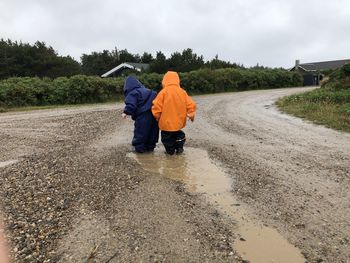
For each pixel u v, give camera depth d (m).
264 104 8.63
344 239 1.71
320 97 7.56
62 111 7.47
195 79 15.00
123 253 1.59
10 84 9.39
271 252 1.60
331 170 2.75
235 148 3.45
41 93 9.91
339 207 2.06
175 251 1.61
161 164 2.85
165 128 3.05
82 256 1.57
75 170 2.71
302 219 1.91
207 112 6.68
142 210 2.00
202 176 2.57
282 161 3.00
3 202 2.14
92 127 4.87
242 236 1.73
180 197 2.18
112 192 2.26
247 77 17.98
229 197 2.19
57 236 1.74
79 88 10.45
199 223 1.86
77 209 2.03
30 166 2.86
